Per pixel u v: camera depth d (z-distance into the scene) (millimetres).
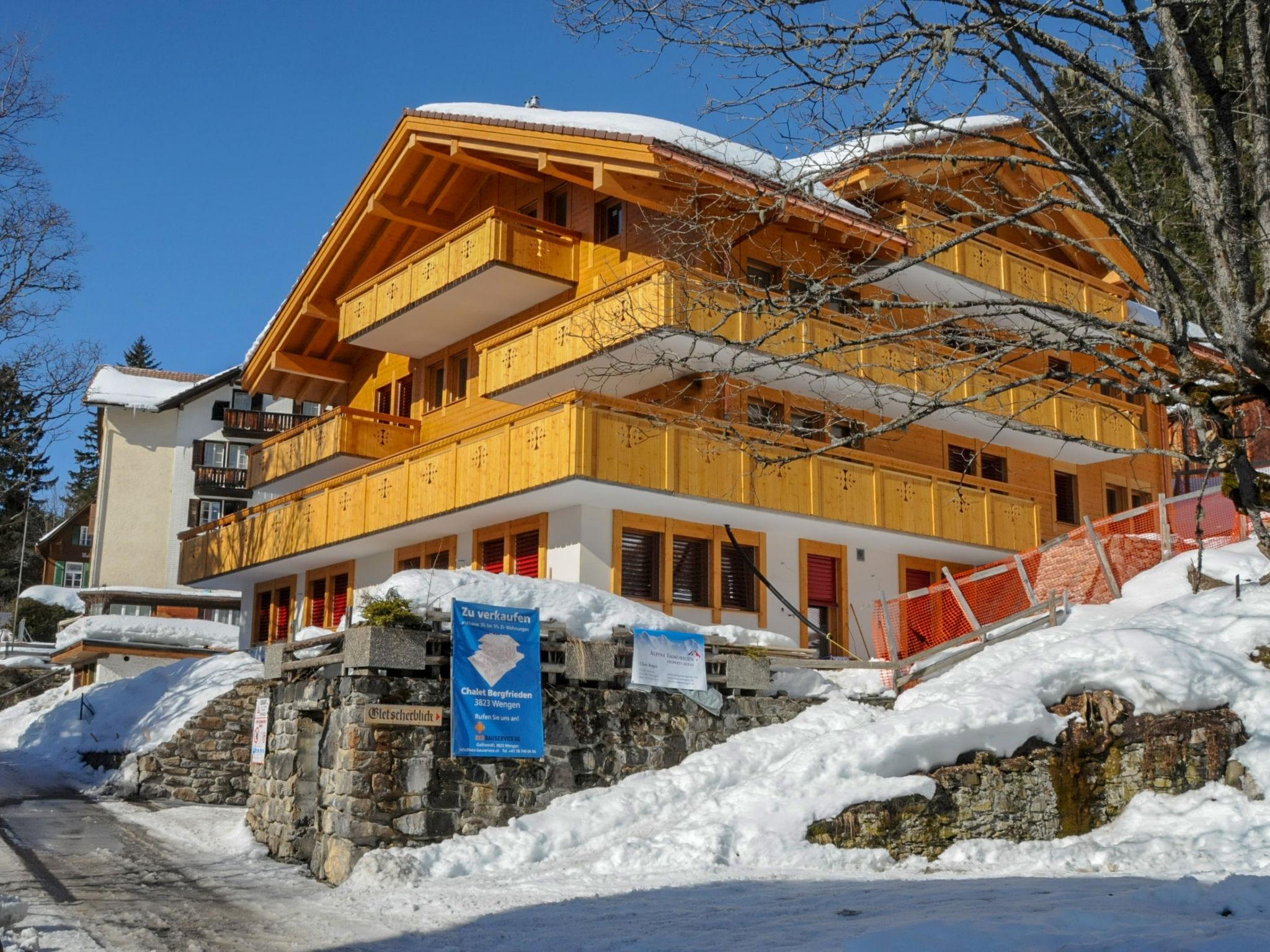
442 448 22328
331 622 27578
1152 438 31719
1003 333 10703
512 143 22297
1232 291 8781
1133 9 8938
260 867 14453
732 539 22031
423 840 13453
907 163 20812
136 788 21312
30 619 58719
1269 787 14562
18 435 24297
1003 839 14516
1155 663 15969
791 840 13531
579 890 11734
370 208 26516
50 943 9711
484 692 14109
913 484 23875
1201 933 7730
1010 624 20609
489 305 24719
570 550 20781
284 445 29797
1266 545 8914
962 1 8641
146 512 53062
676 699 16016
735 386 21594
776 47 9320
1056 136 10430
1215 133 9328
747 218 21766
